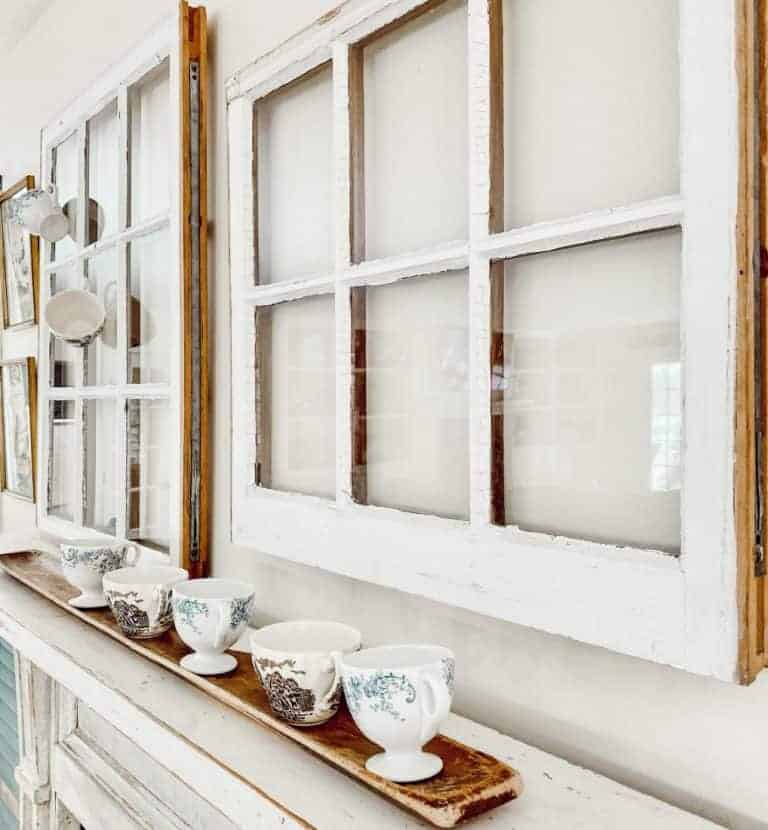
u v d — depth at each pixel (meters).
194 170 1.10
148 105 1.26
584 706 0.64
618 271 0.63
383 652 0.60
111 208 1.40
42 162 1.65
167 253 1.20
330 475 0.92
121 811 1.18
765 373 0.52
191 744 0.67
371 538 0.80
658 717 0.59
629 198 0.62
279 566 0.99
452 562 0.71
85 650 0.95
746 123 0.51
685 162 0.54
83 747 1.33
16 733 1.67
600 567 0.59
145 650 0.88
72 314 1.45
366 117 0.87
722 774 0.55
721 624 0.51
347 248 0.86
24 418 1.85
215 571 1.13
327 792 0.59
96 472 1.44
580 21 0.66
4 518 2.01
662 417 0.60
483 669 0.72
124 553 1.09
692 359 0.53
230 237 1.03
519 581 0.65
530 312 0.70
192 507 1.10
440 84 0.78
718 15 0.52
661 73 0.60
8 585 1.31
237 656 0.84
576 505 0.66
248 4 1.04
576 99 0.66
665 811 0.55
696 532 0.53
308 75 0.94
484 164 0.70
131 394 1.25
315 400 0.94
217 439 1.12
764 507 0.52
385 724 0.55
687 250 0.53
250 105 1.02
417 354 0.81
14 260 1.89
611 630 0.58
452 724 0.70
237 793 0.60
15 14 1.78
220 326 1.12
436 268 0.76
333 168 0.89
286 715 0.65
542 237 0.64
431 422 0.79
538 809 0.55
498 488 0.70
